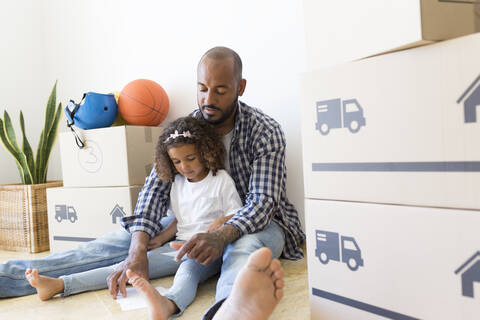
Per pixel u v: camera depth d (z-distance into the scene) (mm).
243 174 1564
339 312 859
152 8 2375
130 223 1457
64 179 2053
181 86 2295
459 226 665
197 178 1513
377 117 771
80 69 2758
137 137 1929
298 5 1864
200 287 1365
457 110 663
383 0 730
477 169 643
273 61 1962
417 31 672
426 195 706
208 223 1463
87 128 1995
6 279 1322
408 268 736
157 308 965
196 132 1446
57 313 1172
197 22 2203
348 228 833
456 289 672
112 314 1143
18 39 2814
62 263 1388
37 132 2912
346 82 820
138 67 2471
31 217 2168
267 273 791
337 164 848
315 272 909
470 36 643
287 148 1949
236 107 1576
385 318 773
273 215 1508
